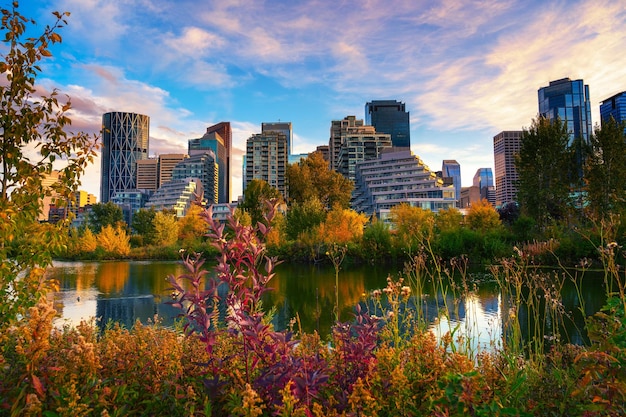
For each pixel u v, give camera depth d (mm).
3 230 2875
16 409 1824
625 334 1957
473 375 1830
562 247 22859
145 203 155500
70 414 1758
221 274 2402
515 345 3750
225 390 2297
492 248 30359
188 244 47688
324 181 80562
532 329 9297
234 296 2412
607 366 1892
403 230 34938
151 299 17953
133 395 2250
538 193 42031
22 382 2104
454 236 32469
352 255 39781
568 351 3547
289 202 79125
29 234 3156
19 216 3039
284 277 26875
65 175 3340
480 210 51219
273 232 44500
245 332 2191
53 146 3393
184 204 138750
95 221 89312
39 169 3307
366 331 2555
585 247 22484
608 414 1818
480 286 16281
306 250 41375
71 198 3430
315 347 3227
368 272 29703
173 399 2182
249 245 2424
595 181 38031
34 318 2158
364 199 112375
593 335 2223
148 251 52125
